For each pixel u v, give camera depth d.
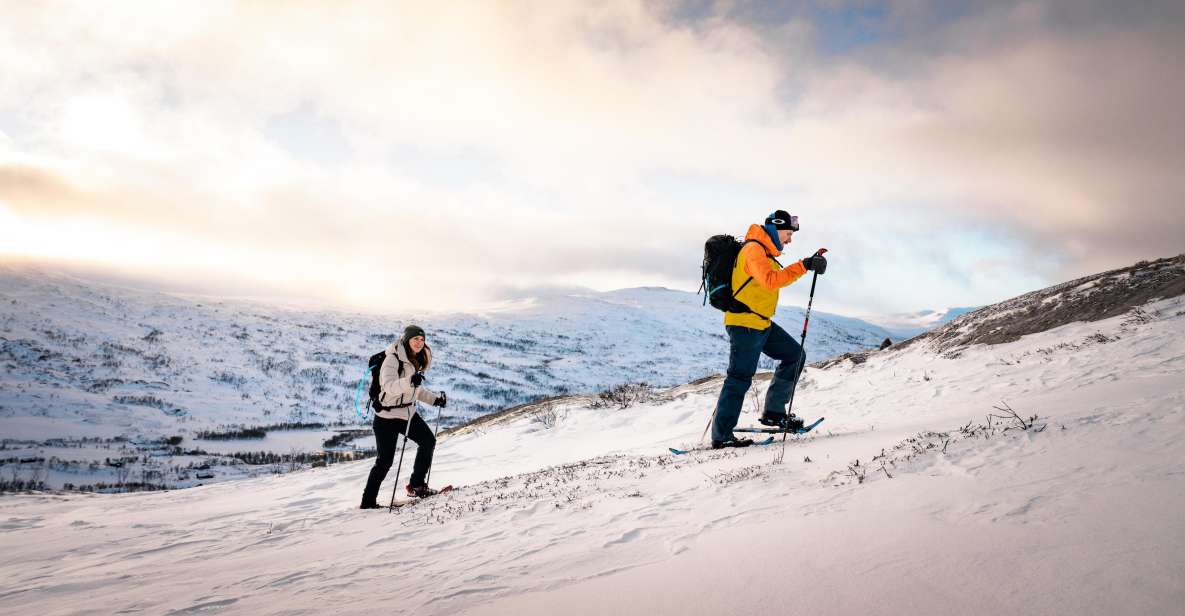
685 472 5.44
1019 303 14.29
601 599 2.35
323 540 5.01
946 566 2.05
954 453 3.71
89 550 5.05
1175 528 1.98
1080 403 4.88
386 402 6.93
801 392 13.09
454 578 3.12
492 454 14.74
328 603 2.88
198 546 5.10
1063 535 2.13
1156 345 7.76
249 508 8.82
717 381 18.36
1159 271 11.59
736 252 6.10
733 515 3.57
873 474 3.77
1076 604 1.63
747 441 6.28
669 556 2.93
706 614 2.00
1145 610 1.53
